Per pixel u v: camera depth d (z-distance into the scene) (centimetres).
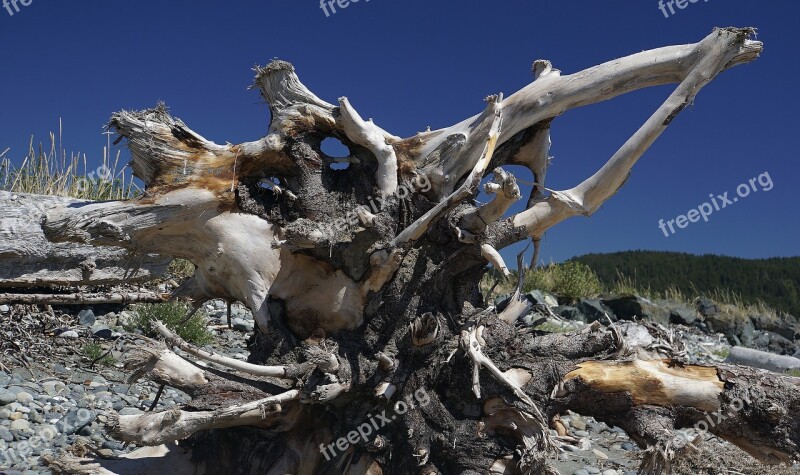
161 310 820
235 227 440
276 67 440
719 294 2250
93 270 711
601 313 1525
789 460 419
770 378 417
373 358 420
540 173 477
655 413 416
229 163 439
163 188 436
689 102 404
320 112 438
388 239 419
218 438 425
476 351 397
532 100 431
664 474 439
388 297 424
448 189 436
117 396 612
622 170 414
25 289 775
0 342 670
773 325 1794
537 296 1474
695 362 426
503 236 433
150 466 417
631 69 423
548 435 396
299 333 439
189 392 406
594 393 416
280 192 444
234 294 464
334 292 428
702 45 406
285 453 425
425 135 444
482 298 472
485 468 405
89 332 760
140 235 445
